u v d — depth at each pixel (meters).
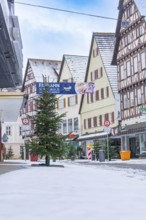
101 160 34.94
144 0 44.22
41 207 7.49
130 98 45.69
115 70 53.72
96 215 6.65
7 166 22.02
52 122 22.25
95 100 56.53
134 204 7.79
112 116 51.50
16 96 26.91
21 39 17.06
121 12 47.53
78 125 61.94
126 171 19.38
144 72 42.34
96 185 11.33
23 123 30.16
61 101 67.44
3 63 16.39
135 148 45.22
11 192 9.68
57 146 22.25
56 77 76.94
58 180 12.57
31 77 78.19
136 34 44.09
